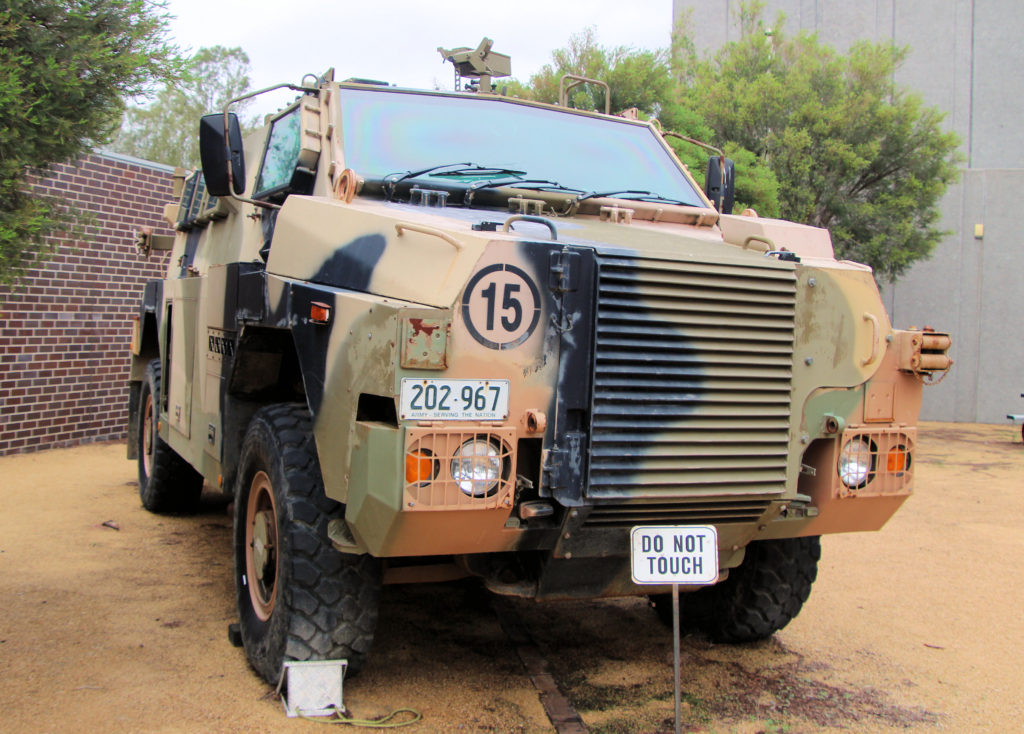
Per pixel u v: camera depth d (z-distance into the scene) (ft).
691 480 10.63
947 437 48.32
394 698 11.85
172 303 19.53
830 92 53.06
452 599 16.56
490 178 14.08
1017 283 57.31
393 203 12.94
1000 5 69.00
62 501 23.30
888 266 53.01
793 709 12.11
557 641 14.53
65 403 31.71
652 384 10.42
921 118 53.67
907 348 11.76
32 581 16.22
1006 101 69.00
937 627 15.78
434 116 15.03
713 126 53.62
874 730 11.52
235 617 14.69
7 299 29.43
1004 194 57.47
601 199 14.44
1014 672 13.66
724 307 10.77
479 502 9.68
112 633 13.71
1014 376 57.31
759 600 14.05
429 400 9.52
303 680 11.09
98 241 32.50
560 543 10.75
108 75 11.39
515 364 9.89
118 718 10.75
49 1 11.00
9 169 10.77
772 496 11.17
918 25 70.38
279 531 11.60
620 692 12.51
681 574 10.57
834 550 21.43
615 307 10.24
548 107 16.53
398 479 9.37
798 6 71.56
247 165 16.79
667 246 11.80
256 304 13.01
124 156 33.32
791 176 50.90
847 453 11.66
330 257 11.62
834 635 15.26
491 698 11.99
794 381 11.28
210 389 15.80
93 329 32.65
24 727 10.41
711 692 12.61
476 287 9.72
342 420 10.25
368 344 9.83
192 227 20.54
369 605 11.48
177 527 20.88
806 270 11.29
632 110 17.76
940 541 22.45
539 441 10.30
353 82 14.85
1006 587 18.37
